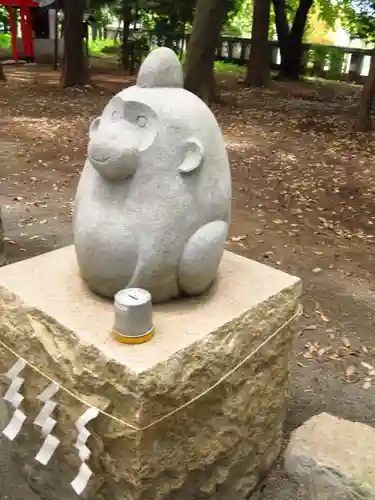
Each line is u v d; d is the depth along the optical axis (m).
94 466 2.44
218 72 18.23
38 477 2.84
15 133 9.47
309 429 3.01
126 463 2.28
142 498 2.35
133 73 16.72
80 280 2.76
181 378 2.25
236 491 2.87
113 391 2.20
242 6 23.16
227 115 11.72
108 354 2.18
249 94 14.34
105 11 20.86
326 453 2.83
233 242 5.84
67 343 2.37
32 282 2.71
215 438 2.58
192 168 2.35
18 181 7.24
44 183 7.24
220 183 2.50
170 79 2.46
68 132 9.76
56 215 6.27
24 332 2.57
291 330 2.93
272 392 2.92
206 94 12.57
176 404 2.28
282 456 3.18
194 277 2.49
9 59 18.50
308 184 7.80
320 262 5.53
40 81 14.62
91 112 11.31
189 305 2.58
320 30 24.70
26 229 5.85
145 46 16.50
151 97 2.38
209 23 12.05
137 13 16.42
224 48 21.05
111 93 13.39
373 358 4.09
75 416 2.41
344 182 7.95
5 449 3.06
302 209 6.92
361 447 2.88
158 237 2.36
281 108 12.82
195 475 2.58
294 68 17.64
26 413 2.75
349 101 14.17
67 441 2.53
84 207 2.48
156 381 2.13
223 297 2.67
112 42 23.30
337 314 4.61
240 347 2.54
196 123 2.40
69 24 13.22
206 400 2.44
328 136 10.44
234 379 2.56
